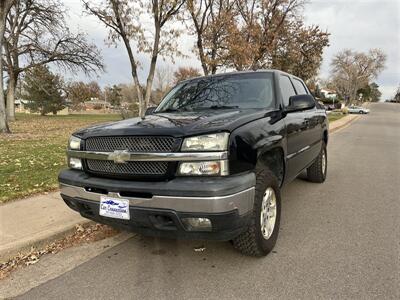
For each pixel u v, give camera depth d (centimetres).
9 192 559
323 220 448
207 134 275
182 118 332
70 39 2809
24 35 2819
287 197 561
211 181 268
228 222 271
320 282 293
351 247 363
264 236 335
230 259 338
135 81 1925
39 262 350
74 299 280
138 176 289
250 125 316
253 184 294
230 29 1870
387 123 3241
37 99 5059
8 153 988
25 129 2159
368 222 440
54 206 493
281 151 384
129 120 364
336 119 3525
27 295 289
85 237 407
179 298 275
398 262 328
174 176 277
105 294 285
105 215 306
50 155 953
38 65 2919
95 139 321
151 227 290
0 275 326
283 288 285
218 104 418
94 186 309
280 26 2436
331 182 671
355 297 270
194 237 284
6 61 3266
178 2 1794
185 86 485
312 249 358
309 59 2803
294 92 508
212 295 278
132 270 325
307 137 506
